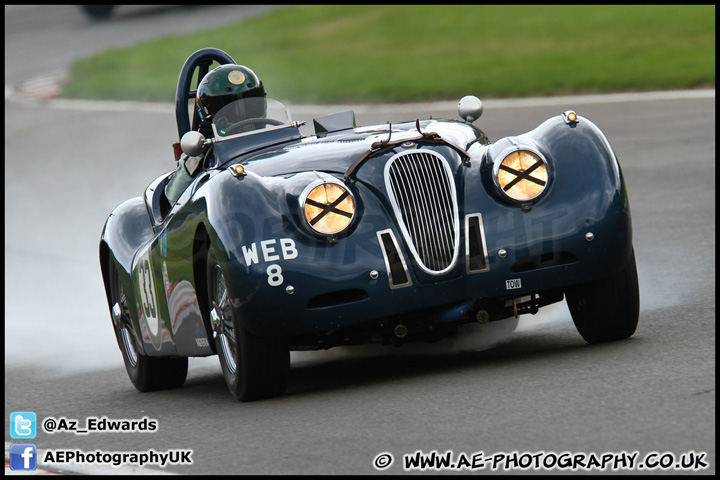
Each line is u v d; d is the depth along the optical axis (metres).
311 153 18.38
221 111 21.36
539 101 68.06
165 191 22.47
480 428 13.37
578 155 17.22
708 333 17.64
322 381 18.64
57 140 76.94
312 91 82.88
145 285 20.59
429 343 20.58
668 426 12.38
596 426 12.76
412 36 104.31
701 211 33.75
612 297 17.33
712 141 47.28
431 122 20.70
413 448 12.92
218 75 22.16
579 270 16.73
